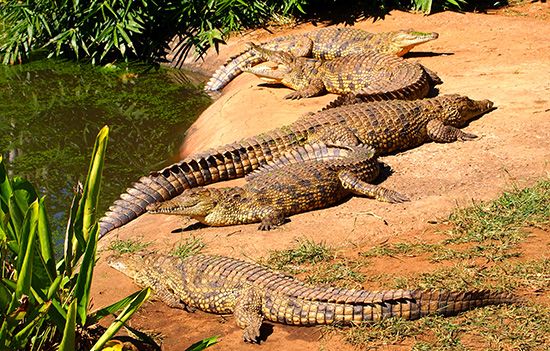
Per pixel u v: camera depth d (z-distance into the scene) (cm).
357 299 592
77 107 1374
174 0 1612
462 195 806
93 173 524
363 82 1195
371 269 678
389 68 1170
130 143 1211
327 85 1238
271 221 795
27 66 1612
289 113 1135
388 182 866
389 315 589
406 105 970
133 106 1370
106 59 1634
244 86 1313
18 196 505
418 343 564
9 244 504
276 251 733
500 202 768
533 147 903
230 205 805
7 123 1308
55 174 1109
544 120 973
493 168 863
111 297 700
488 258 668
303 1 1539
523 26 1398
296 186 813
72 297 517
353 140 928
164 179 925
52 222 953
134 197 909
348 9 1580
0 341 467
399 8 1539
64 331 472
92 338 558
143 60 1623
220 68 1438
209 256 693
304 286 625
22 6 1648
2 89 1480
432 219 766
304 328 607
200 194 808
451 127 959
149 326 650
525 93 1073
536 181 814
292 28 1556
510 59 1230
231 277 649
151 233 823
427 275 651
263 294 624
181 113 1323
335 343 581
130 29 1559
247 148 949
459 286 627
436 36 1274
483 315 584
